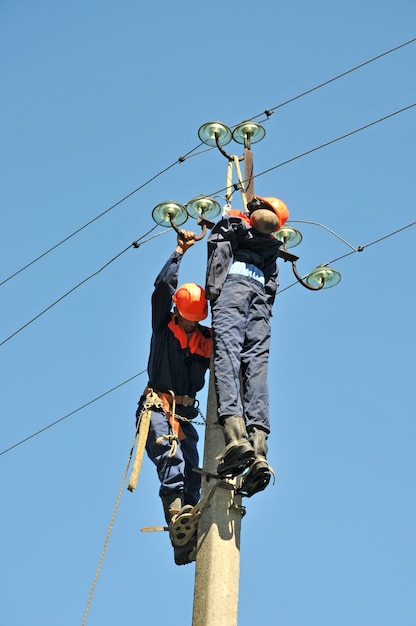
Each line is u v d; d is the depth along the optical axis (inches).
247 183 742.5
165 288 673.6
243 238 671.8
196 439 698.2
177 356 697.0
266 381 633.0
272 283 679.7
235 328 637.3
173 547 637.3
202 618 566.9
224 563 581.3
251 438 608.7
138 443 665.6
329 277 753.6
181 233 678.5
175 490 664.4
